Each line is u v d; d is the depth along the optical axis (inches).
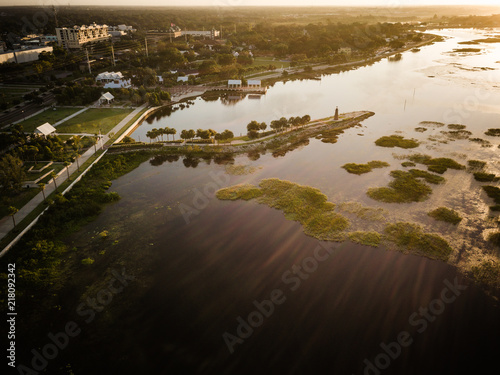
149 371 2052.2
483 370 2048.5
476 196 3727.9
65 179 4082.2
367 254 2947.8
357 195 3789.4
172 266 2856.8
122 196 3858.3
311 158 4751.5
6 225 3218.5
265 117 6466.5
